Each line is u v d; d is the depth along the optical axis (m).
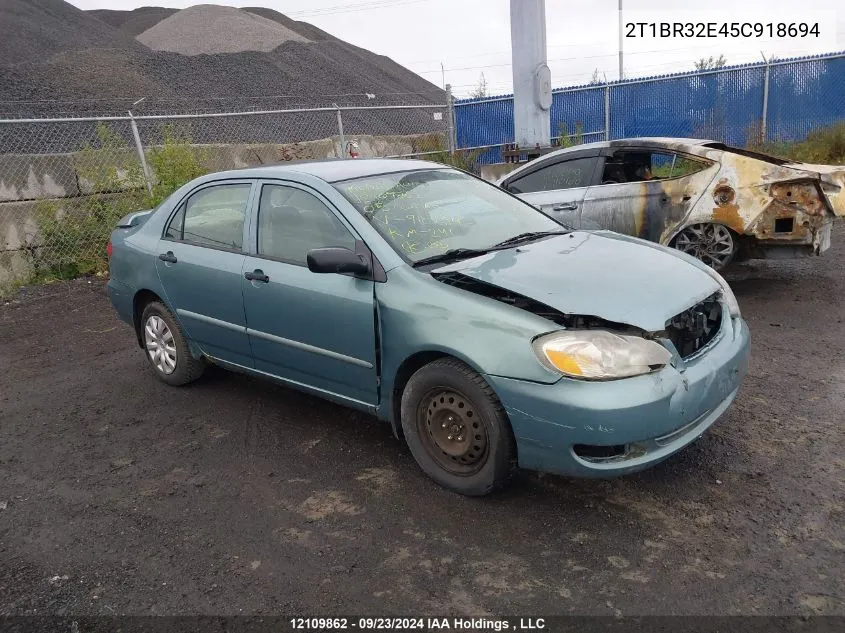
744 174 6.41
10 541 3.34
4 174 8.97
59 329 7.23
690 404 3.14
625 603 2.66
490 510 3.34
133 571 3.04
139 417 4.76
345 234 3.82
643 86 16.50
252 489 3.69
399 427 3.75
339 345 3.80
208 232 4.65
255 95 31.12
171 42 39.91
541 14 11.95
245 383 5.29
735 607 2.61
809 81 15.50
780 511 3.19
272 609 2.75
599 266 3.56
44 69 25.83
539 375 3.02
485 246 3.95
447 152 15.42
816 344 5.30
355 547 3.12
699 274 3.67
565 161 7.52
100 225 9.73
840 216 6.25
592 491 3.45
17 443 4.47
